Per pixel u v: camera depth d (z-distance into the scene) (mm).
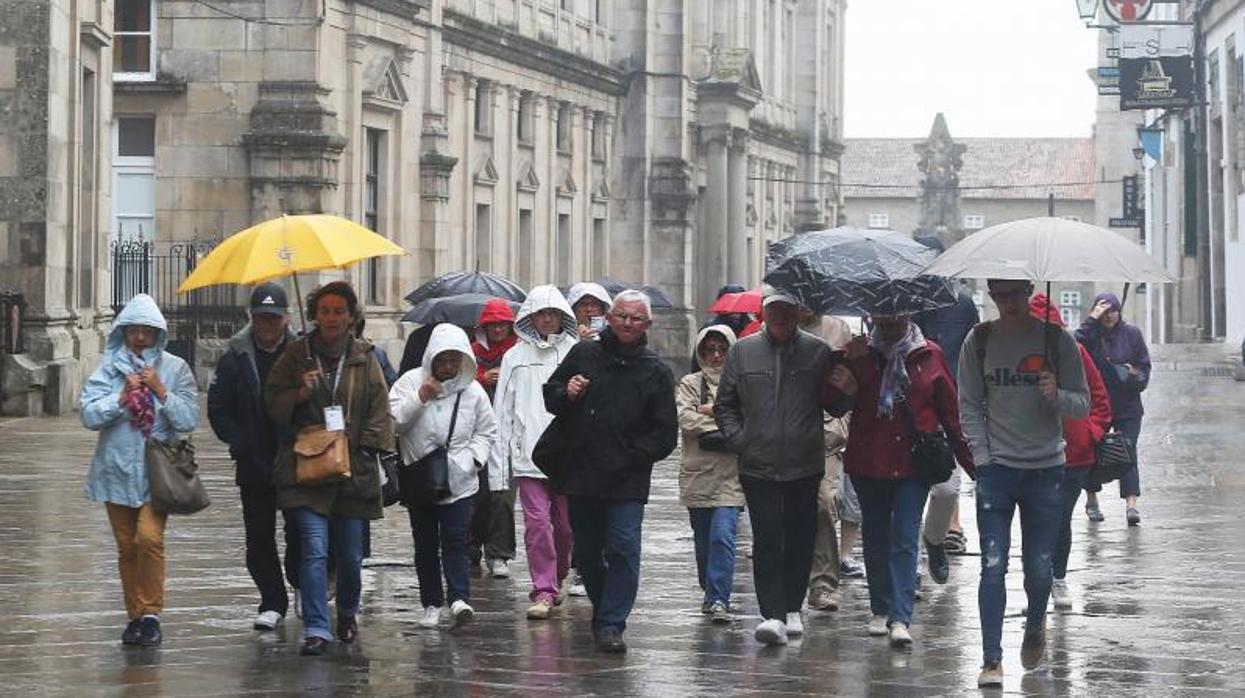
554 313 34875
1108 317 46750
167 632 32062
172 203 96688
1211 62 135625
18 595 35844
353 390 30500
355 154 100438
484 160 123250
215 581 37750
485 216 125062
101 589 36625
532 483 34500
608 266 152625
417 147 108938
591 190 147375
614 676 28578
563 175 140625
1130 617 34031
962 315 40375
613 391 30953
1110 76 170125
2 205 78500
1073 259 27797
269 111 95625
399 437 32625
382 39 103125
